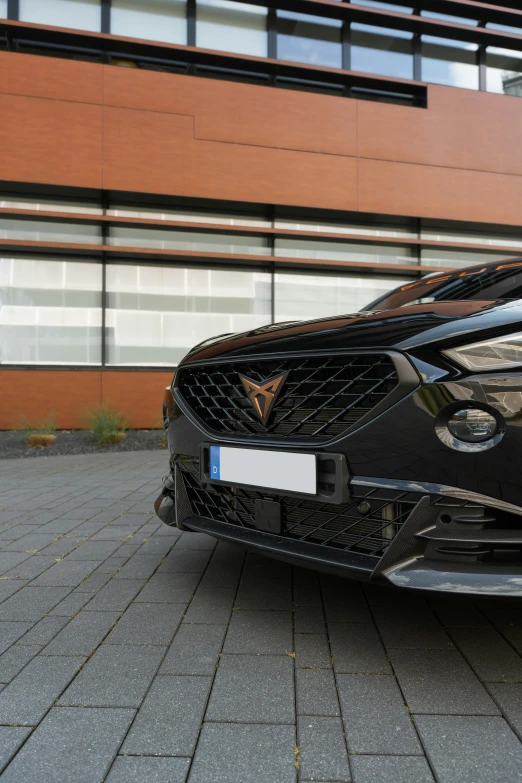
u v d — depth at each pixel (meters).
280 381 1.93
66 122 9.24
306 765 1.24
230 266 10.09
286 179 10.00
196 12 9.97
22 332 9.32
